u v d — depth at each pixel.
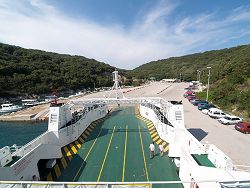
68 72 122.75
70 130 25.05
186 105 49.31
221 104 44.56
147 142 26.34
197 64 185.12
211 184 11.48
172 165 19.69
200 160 15.24
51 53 180.12
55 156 19.77
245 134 26.75
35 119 45.62
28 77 95.94
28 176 15.69
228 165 13.16
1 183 8.73
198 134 26.66
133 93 77.31
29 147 17.73
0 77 86.75
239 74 51.56
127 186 8.56
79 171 18.80
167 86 109.00
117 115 44.28
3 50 118.62
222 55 174.38
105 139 27.77
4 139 34.00
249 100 38.03
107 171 18.72
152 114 36.75
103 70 159.62
